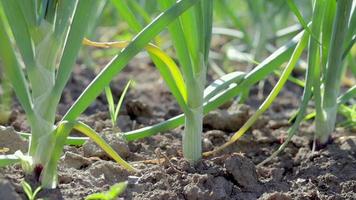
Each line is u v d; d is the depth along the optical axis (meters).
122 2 0.76
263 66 0.82
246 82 0.82
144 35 0.72
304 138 0.91
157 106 1.06
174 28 0.74
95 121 0.93
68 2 0.71
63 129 0.72
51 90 0.72
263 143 0.91
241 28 1.23
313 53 0.81
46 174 0.73
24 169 0.74
